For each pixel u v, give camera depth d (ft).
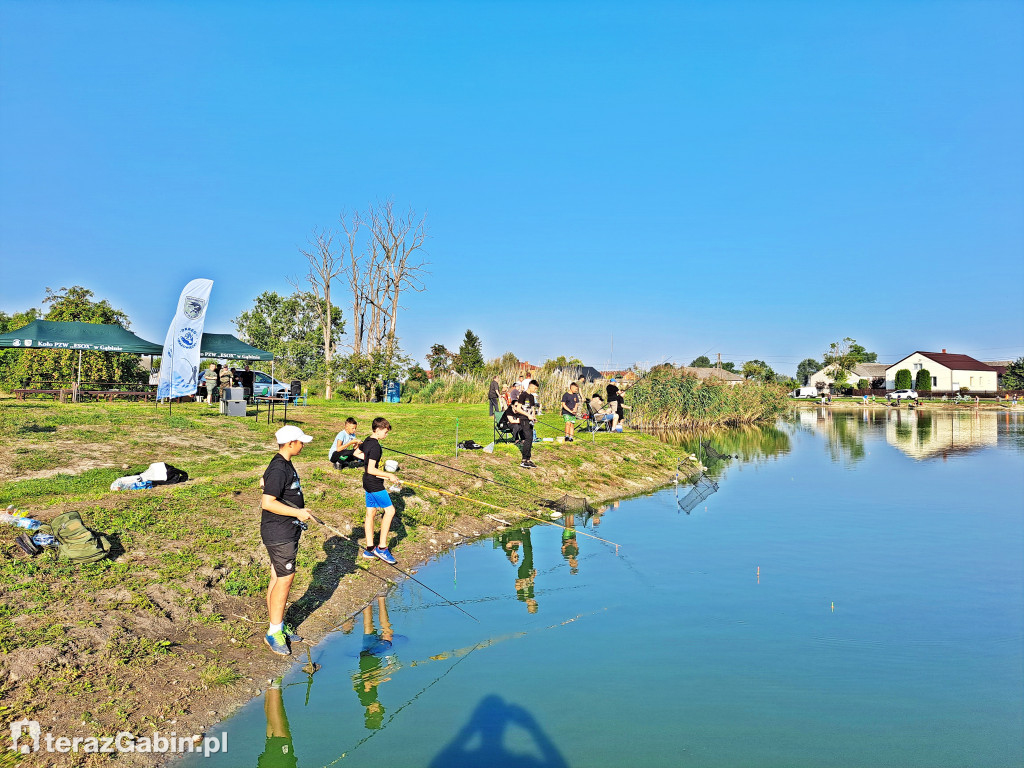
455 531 40.06
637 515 47.85
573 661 23.17
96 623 21.31
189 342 68.39
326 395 124.16
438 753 17.37
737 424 133.39
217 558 27.71
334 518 36.04
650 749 17.56
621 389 110.32
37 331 79.20
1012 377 294.87
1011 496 56.03
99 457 43.39
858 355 355.36
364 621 26.81
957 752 17.40
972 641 25.00
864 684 21.50
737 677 21.95
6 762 15.42
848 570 34.14
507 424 55.36
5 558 23.85
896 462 78.84
